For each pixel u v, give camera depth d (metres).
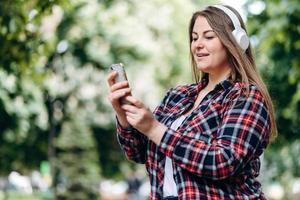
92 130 24.50
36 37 9.72
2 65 9.91
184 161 3.46
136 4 22.30
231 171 3.45
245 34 3.69
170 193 3.62
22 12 9.46
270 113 3.64
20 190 30.45
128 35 22.06
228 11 3.72
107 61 21.92
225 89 3.66
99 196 25.27
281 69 14.36
